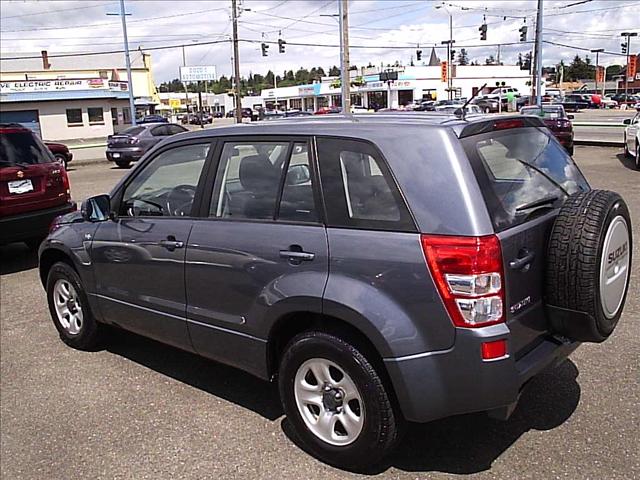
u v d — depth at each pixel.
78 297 5.04
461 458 3.34
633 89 88.12
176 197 4.12
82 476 3.39
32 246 9.39
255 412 4.01
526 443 3.44
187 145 4.09
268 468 3.37
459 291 2.82
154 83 87.44
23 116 47.56
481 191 2.93
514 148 3.40
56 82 47.91
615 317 3.39
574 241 3.08
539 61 32.09
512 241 2.94
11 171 7.88
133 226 4.35
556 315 3.19
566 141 20.20
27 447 3.73
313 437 3.40
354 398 3.19
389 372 2.98
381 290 3.00
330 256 3.16
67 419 4.04
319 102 91.75
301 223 3.33
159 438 3.74
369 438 3.13
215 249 3.71
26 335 5.69
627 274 3.50
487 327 2.83
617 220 3.24
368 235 3.06
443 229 2.88
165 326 4.21
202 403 4.17
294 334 3.60
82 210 4.76
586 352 4.63
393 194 3.03
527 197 3.23
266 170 3.57
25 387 4.56
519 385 2.94
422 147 3.02
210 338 3.89
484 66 82.56
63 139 49.09
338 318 3.12
